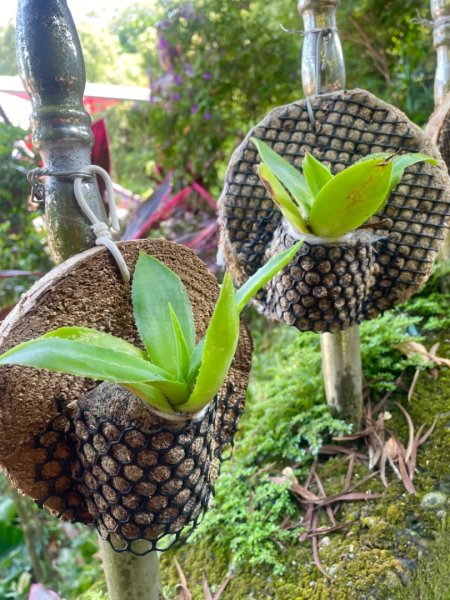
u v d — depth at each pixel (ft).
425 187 1.93
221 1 4.99
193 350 1.05
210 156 5.50
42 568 3.08
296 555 2.02
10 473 1.09
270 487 2.31
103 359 0.88
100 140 2.31
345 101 1.96
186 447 1.00
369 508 2.10
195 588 2.08
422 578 1.83
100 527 1.15
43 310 1.06
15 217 3.76
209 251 4.65
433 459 2.22
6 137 3.22
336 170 1.95
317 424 2.51
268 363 3.95
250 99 5.32
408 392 2.61
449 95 2.50
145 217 4.72
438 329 2.97
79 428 1.05
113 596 1.37
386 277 1.99
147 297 1.10
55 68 1.12
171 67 5.37
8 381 1.02
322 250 1.51
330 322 1.66
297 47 4.91
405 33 4.63
